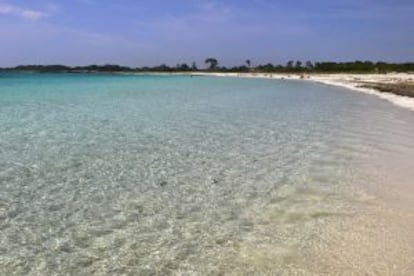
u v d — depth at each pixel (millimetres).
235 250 5504
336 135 14312
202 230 6172
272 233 6043
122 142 12641
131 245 5656
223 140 13289
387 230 6055
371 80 63688
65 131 14391
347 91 40625
